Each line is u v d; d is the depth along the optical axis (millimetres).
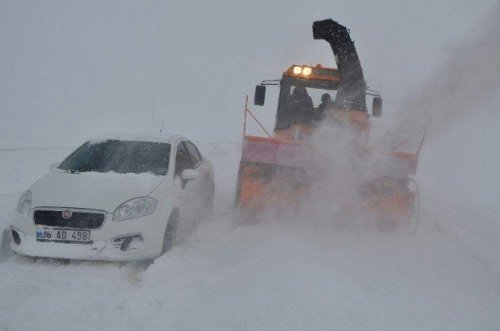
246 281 4203
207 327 3402
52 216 4543
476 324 3600
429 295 4098
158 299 3906
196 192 6207
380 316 3600
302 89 7383
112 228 4512
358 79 7012
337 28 7066
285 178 6188
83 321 3455
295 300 3797
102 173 5383
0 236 5277
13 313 3465
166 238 5016
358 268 4676
